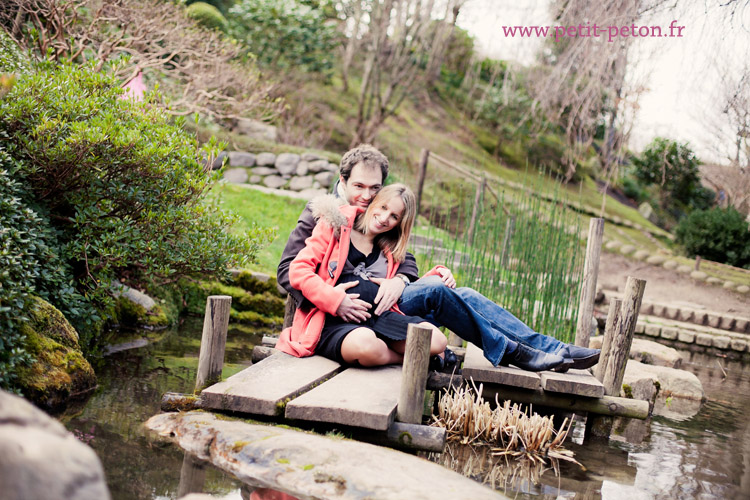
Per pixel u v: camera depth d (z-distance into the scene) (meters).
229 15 12.72
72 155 3.01
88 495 1.17
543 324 4.47
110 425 2.41
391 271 3.08
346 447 2.17
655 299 10.45
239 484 2.00
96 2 5.90
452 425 2.93
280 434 2.24
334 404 2.31
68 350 2.84
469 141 16.80
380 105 13.31
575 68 7.47
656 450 3.12
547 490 2.38
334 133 14.02
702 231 13.31
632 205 18.00
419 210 8.76
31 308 2.79
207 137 9.47
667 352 5.46
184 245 3.65
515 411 2.95
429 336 2.40
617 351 3.20
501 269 5.24
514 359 3.12
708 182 16.47
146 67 6.34
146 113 3.69
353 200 3.13
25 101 2.94
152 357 3.65
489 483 2.38
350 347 2.80
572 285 4.56
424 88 17.67
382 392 2.53
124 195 3.36
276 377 2.60
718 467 2.93
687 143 15.32
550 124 11.80
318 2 14.84
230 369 3.58
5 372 2.39
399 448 2.38
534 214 4.64
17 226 2.78
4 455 1.07
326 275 2.91
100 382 3.01
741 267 13.04
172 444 2.26
